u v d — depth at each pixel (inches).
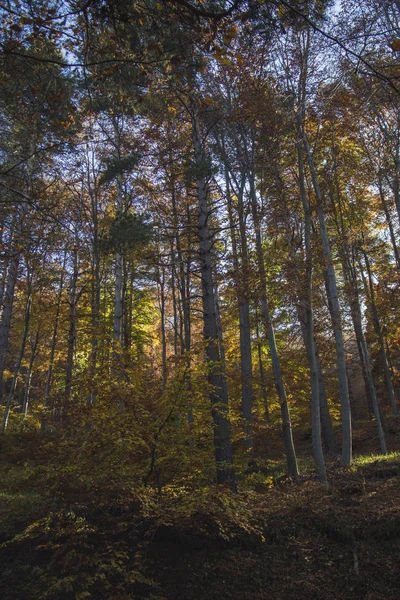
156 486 255.3
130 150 540.7
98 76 209.0
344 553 216.8
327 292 603.5
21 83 254.5
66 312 743.7
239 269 437.1
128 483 226.7
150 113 390.3
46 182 526.0
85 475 221.5
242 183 517.0
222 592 198.7
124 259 598.9
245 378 532.7
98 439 233.0
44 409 283.1
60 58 234.8
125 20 175.9
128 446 235.6
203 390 266.2
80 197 630.5
